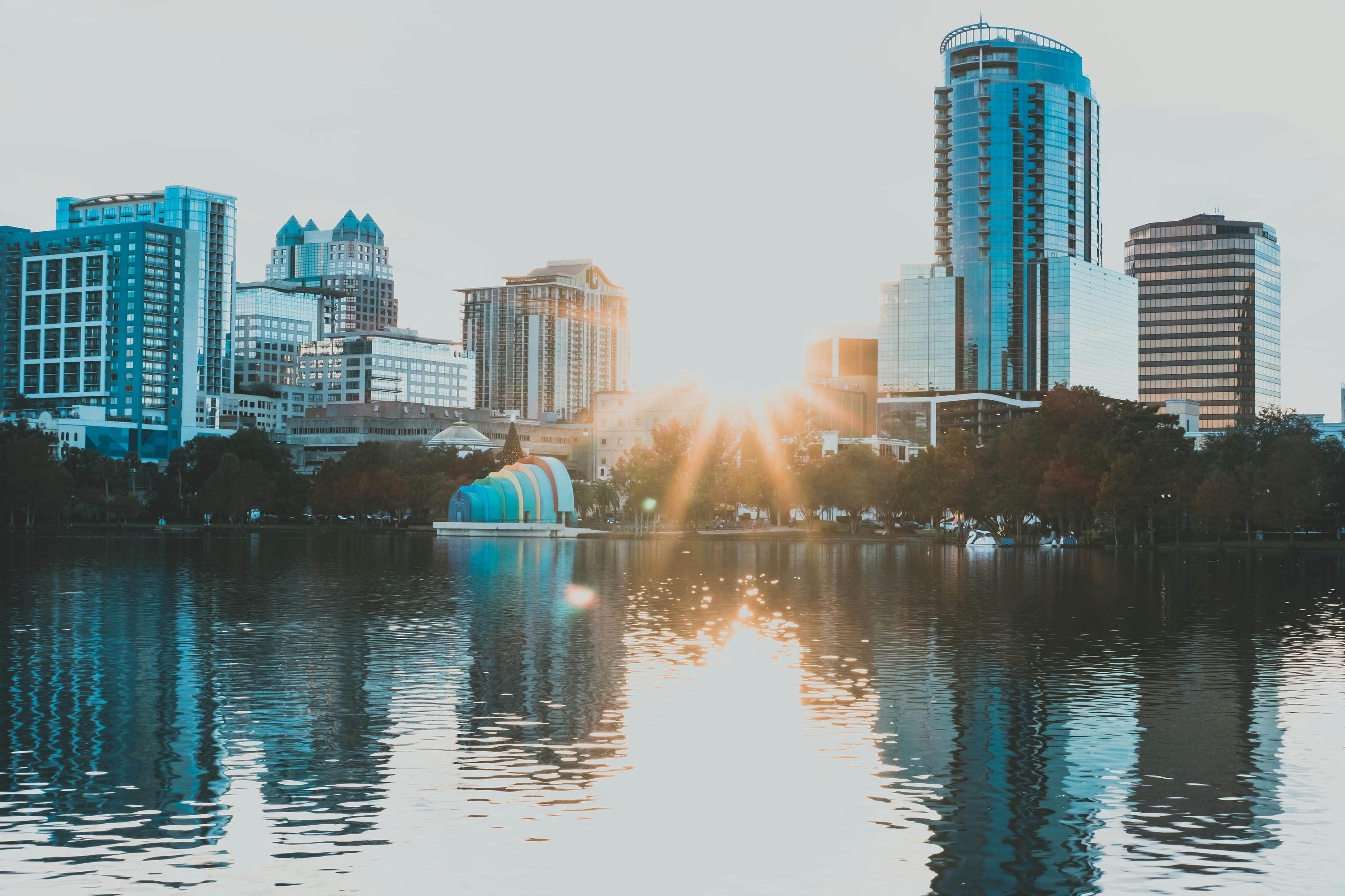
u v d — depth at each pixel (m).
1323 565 138.62
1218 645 58.25
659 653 54.25
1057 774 33.03
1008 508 195.50
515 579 101.12
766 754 35.03
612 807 29.97
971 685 46.31
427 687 45.19
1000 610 75.88
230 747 35.59
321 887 24.67
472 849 26.88
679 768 33.50
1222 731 38.31
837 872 25.72
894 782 32.31
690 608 75.25
